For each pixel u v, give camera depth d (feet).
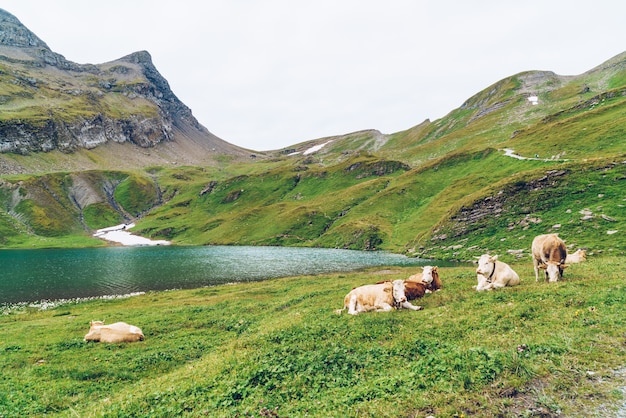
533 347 32.14
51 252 379.35
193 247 421.18
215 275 212.64
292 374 33.71
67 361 57.06
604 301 41.60
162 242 495.00
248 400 29.73
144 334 73.67
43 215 550.36
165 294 152.66
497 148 419.13
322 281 142.20
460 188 347.36
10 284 192.24
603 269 64.23
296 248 363.97
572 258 98.07
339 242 352.08
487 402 25.38
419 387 28.32
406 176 479.00
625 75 572.10
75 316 108.99
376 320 48.37
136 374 49.70
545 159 299.38
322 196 552.00
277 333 49.85
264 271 222.28
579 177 207.00
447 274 96.12
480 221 230.89
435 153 638.12
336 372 33.45
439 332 41.11
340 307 64.80
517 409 24.47
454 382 28.02
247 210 539.29
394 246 298.76
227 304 103.35
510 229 204.95
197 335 71.15
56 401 40.22
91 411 33.42
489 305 47.91
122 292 171.42
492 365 29.19
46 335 78.38
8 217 520.42
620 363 28.17
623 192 178.40
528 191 221.87
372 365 34.45
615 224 155.84
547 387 26.37
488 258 58.95
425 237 262.47
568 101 592.19
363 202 447.01
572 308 41.19
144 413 30.27
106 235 550.77
